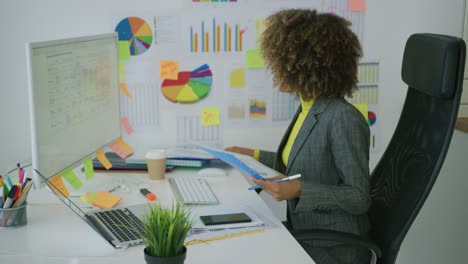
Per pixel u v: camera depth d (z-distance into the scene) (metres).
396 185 1.77
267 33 1.86
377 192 1.88
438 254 2.69
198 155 2.24
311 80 1.78
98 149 2.02
